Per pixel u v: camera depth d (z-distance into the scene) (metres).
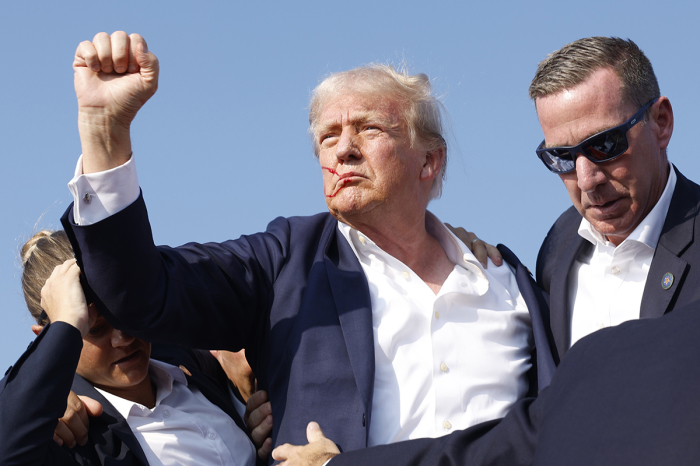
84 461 2.75
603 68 2.99
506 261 3.47
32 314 3.12
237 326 3.05
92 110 2.59
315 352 2.82
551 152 3.08
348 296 2.93
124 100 2.58
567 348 3.15
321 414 2.71
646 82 3.02
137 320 2.70
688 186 3.06
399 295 3.02
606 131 2.92
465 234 3.46
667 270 2.87
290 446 2.55
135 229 2.64
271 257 3.15
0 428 2.47
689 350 1.60
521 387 3.07
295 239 3.22
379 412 2.81
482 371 2.98
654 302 2.86
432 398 2.87
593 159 2.96
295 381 2.79
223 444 3.08
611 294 3.13
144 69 2.57
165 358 3.44
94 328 2.93
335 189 3.08
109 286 2.63
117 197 2.61
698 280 2.79
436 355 2.93
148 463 2.83
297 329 2.89
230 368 3.70
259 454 3.12
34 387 2.53
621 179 2.95
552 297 3.26
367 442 2.66
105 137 2.61
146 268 2.67
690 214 2.94
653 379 1.59
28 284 3.12
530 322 3.25
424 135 3.18
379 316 2.96
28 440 2.47
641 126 2.97
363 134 3.08
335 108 3.11
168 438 2.97
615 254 3.11
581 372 1.74
